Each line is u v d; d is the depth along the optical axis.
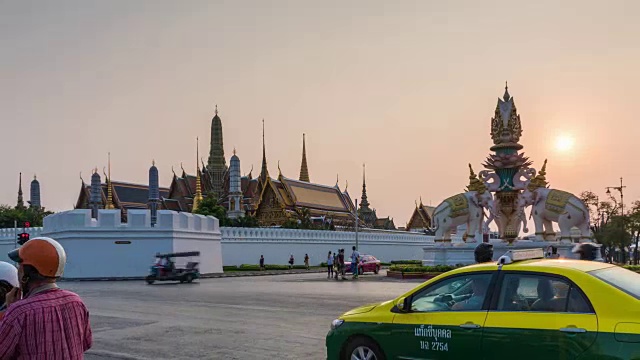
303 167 116.94
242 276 43.97
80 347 4.62
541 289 7.03
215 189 97.25
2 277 5.55
